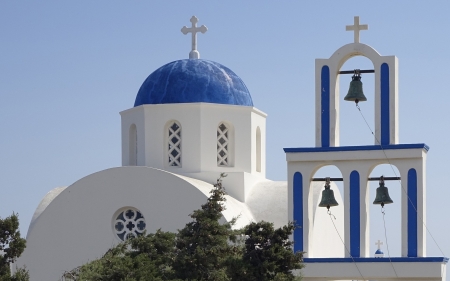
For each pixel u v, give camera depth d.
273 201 38.69
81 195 37.25
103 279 28.64
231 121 39.31
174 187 36.53
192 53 41.09
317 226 38.06
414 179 30.50
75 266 36.94
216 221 29.64
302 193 31.23
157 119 39.06
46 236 37.28
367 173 30.88
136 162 39.66
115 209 36.94
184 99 39.09
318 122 31.38
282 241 29.23
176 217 36.34
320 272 30.72
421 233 30.36
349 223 30.88
